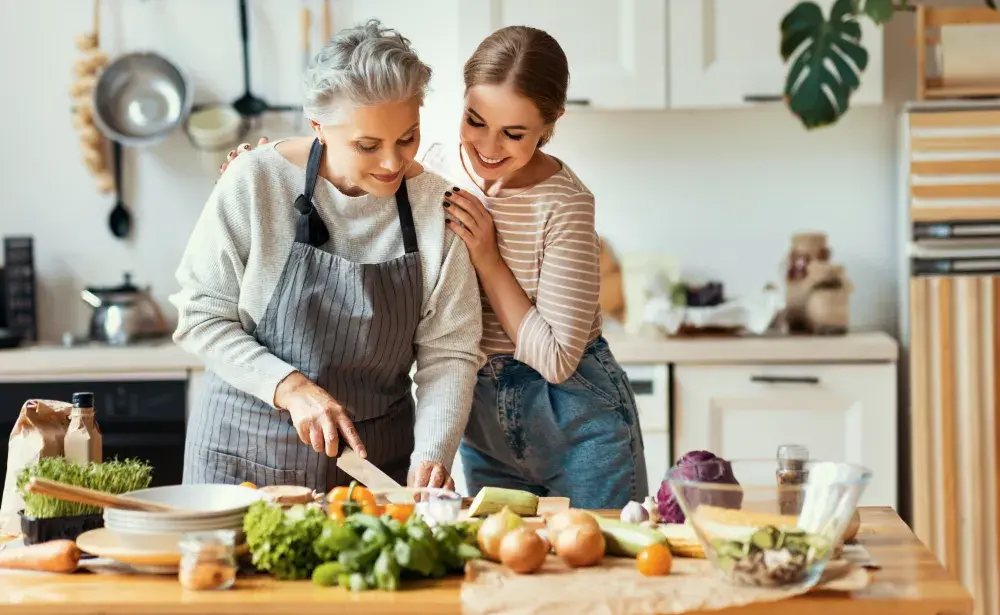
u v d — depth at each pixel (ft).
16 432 6.02
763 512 4.68
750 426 11.46
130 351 11.48
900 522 5.82
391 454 6.84
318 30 12.85
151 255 13.07
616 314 12.68
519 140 6.53
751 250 12.79
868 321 12.72
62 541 5.10
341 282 6.44
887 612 4.57
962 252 11.58
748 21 11.69
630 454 7.60
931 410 11.47
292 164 6.57
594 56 11.75
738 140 12.73
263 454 6.56
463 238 6.81
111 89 12.57
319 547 4.87
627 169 12.80
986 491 11.42
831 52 11.18
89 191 13.05
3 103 12.99
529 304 7.09
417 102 6.07
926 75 12.46
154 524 4.90
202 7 12.86
